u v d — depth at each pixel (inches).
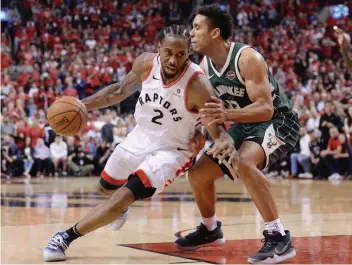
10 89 761.0
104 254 177.2
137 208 326.3
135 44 994.7
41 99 768.9
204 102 171.0
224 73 180.7
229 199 388.5
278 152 184.2
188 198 398.6
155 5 1080.8
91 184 557.9
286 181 610.9
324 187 514.0
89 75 840.3
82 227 169.2
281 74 866.8
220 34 178.4
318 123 676.1
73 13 1024.2
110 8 1054.4
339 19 1018.7
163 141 179.6
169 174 175.9
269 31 1015.6
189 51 171.3
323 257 173.0
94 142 733.3
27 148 700.0
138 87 192.4
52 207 330.6
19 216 283.0
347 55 254.1
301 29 1020.5
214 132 166.4
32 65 863.1
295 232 229.0
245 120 166.7
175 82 172.2
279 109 186.9
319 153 660.1
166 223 257.0
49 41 938.1
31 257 171.2
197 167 189.5
